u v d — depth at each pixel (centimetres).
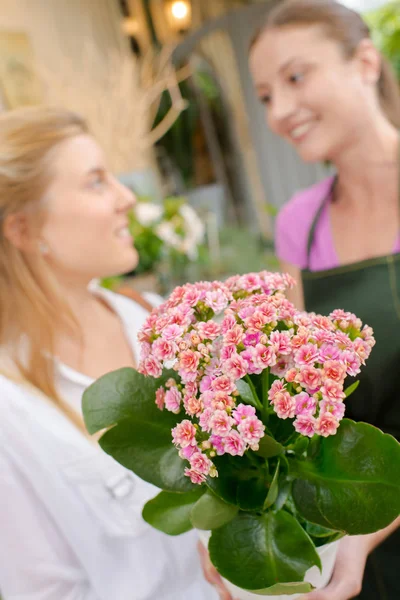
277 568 45
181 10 375
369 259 86
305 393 43
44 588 72
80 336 83
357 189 102
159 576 78
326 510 46
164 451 49
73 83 290
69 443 74
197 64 396
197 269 246
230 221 434
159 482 48
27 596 70
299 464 50
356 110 92
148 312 101
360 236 104
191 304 47
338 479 46
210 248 275
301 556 46
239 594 55
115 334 91
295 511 51
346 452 46
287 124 95
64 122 79
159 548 79
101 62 337
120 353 90
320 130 94
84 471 74
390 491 43
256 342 44
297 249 121
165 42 386
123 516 76
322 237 111
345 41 89
